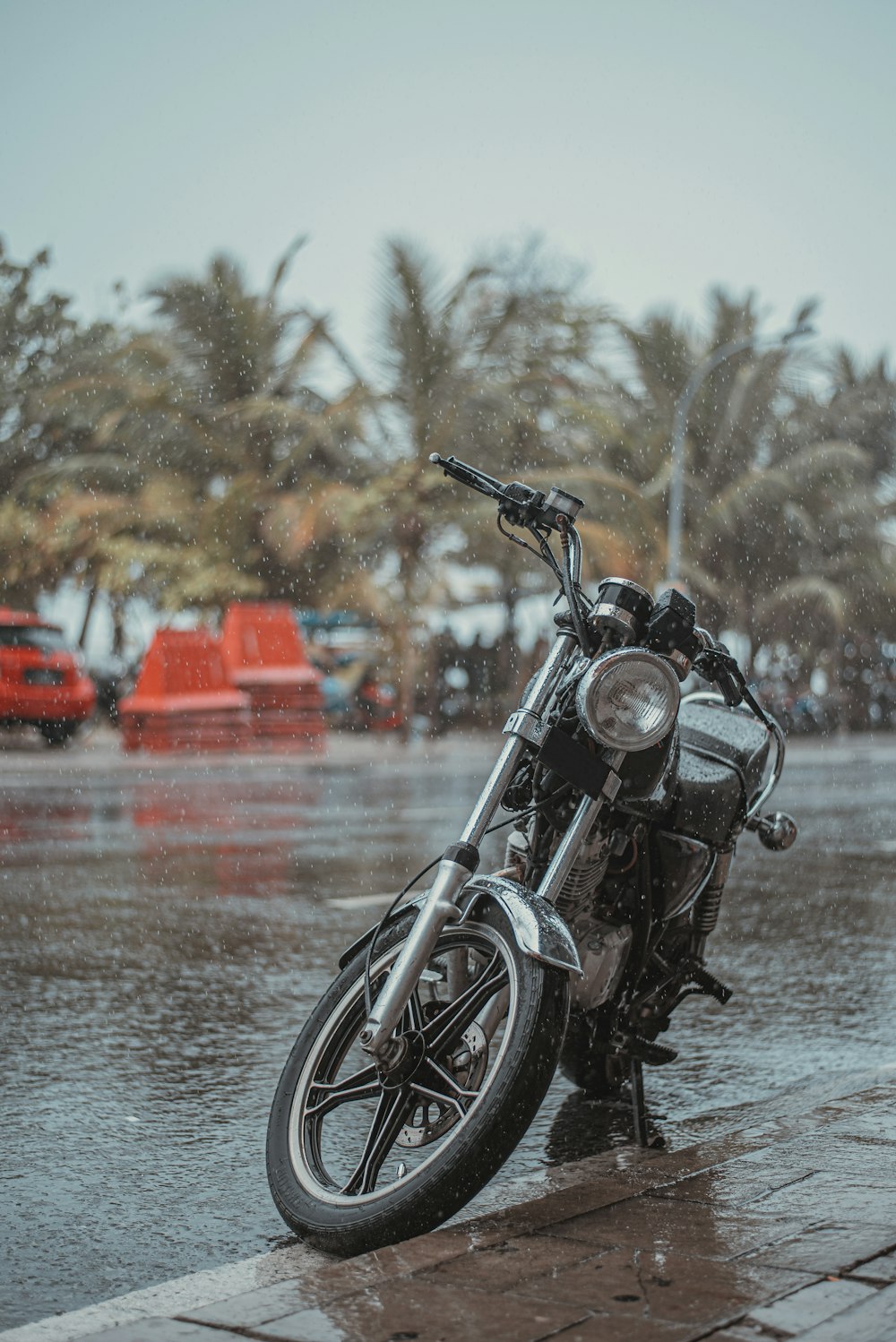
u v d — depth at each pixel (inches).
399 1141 116.9
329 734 1192.2
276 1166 119.1
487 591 1322.6
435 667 1139.3
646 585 1136.2
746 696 142.6
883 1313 91.6
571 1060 162.4
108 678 1182.3
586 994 135.8
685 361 1273.4
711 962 253.0
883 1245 104.4
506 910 115.3
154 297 1091.9
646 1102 169.3
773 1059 190.2
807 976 241.8
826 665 1475.1
